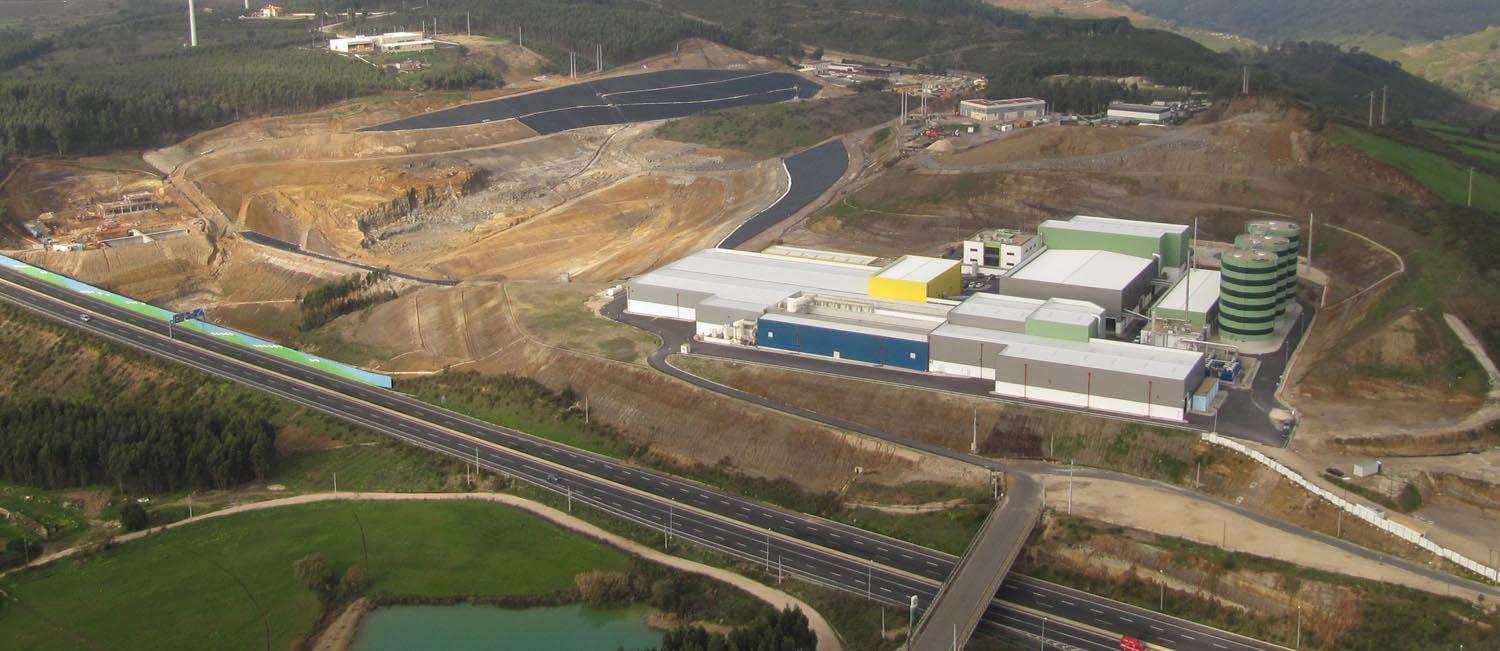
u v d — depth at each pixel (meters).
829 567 122.06
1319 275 185.50
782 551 125.94
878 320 168.00
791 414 148.75
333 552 129.62
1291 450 128.75
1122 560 115.75
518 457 151.38
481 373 174.75
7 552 130.50
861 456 139.75
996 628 108.94
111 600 122.25
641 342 174.25
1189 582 112.25
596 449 152.75
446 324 195.50
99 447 148.88
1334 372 146.62
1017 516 123.62
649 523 133.25
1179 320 162.62
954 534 125.38
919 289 172.62
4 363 193.12
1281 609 107.56
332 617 117.69
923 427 142.88
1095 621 109.81
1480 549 110.94
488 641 112.81
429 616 117.31
